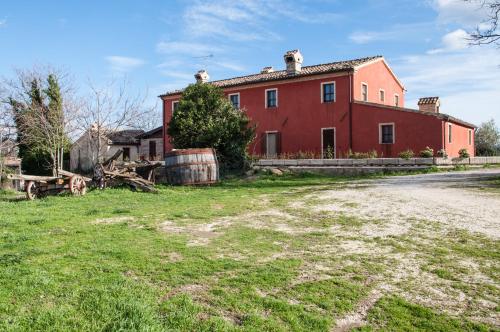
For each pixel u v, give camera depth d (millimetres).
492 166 27406
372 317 4629
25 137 36188
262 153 33625
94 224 9727
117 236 8344
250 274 5883
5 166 27750
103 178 17969
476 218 9312
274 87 33188
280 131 32844
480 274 5855
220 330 4246
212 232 8750
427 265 6262
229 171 24125
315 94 31219
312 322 4465
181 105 25062
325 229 8820
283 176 22906
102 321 4395
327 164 25375
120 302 4758
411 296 5164
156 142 44469
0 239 8203
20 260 6539
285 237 8156
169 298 5074
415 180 18312
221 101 25188
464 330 4336
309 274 5949
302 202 12648
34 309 4703
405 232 8289
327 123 30625
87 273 5941
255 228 9086
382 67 33969
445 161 24000
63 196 15945
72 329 4234
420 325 4445
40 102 35500
